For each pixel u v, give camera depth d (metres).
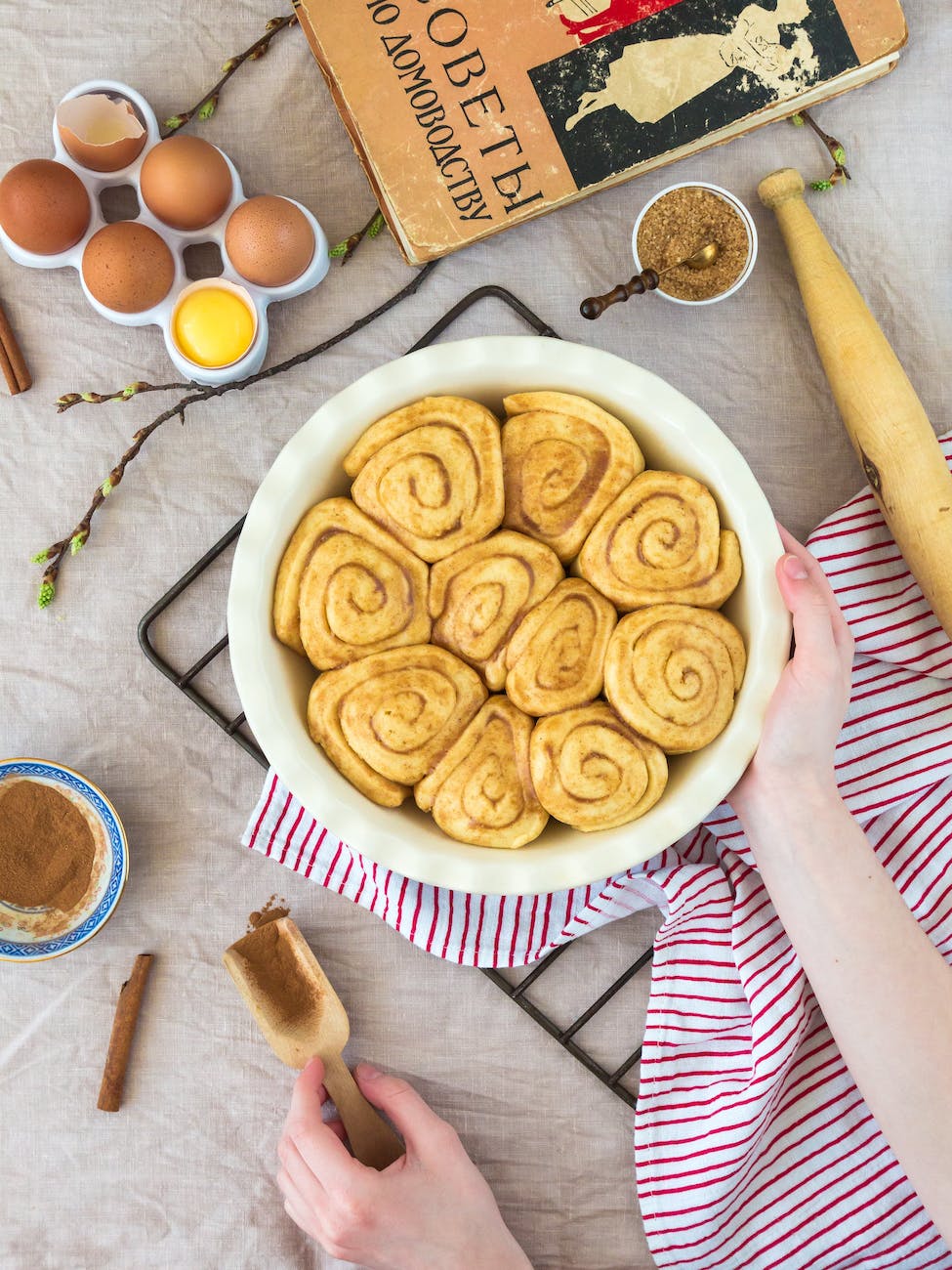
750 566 0.52
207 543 0.67
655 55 0.63
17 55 0.66
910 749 0.64
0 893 0.65
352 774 0.52
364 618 0.51
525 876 0.51
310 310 0.67
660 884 0.65
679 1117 0.65
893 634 0.64
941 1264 0.66
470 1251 0.63
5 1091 0.68
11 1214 0.68
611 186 0.65
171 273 0.62
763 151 0.67
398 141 0.63
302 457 0.52
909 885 0.66
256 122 0.67
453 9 0.62
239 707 0.67
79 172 0.64
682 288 0.64
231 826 0.68
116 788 0.68
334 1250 0.63
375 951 0.68
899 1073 0.57
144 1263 0.68
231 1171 0.68
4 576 0.67
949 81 0.67
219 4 0.66
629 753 0.51
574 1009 0.68
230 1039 0.68
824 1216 0.66
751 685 0.51
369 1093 0.66
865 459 0.61
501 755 0.51
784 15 0.63
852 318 0.61
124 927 0.68
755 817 0.57
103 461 0.67
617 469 0.52
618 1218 0.68
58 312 0.67
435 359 0.52
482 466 0.52
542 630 0.51
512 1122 0.68
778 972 0.64
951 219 0.67
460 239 0.64
